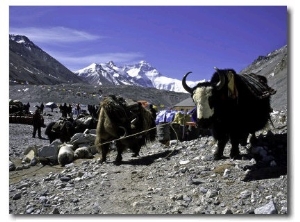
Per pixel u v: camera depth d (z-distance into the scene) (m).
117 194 7.82
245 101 9.03
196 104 8.43
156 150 12.59
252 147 9.67
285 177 7.09
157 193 7.57
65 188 8.55
